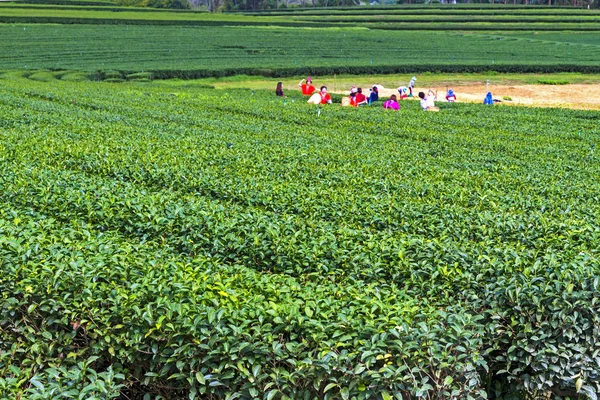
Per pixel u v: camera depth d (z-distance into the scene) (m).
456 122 41.59
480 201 19.92
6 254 12.87
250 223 15.86
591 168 27.45
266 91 64.94
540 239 15.77
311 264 14.14
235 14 165.88
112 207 17.19
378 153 28.31
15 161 22.91
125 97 49.53
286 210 18.25
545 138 36.19
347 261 14.04
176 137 29.92
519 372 11.90
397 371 10.02
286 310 10.83
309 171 23.52
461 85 77.19
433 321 10.92
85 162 23.34
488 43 115.19
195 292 11.62
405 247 14.50
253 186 20.16
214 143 28.34
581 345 11.73
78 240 14.65
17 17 122.69
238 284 12.34
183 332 10.64
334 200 18.66
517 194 21.25
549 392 12.31
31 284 11.82
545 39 124.06
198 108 45.19
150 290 11.47
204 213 16.06
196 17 145.12
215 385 10.29
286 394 10.28
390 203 18.41
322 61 91.31
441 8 176.25
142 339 10.98
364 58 96.25
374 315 11.00
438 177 23.66
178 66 83.44
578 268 12.48
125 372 11.09
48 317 11.68
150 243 15.38
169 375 10.99
